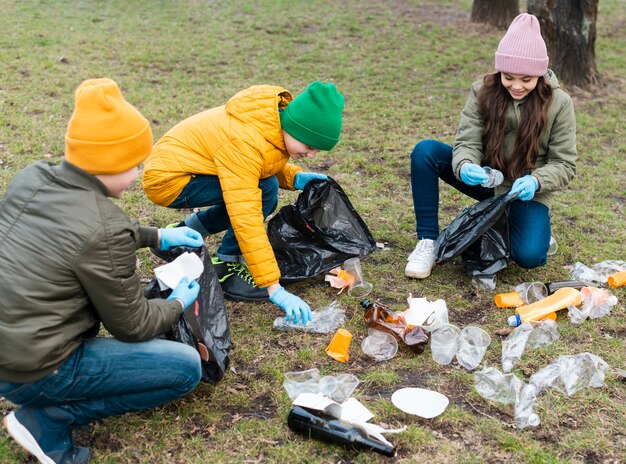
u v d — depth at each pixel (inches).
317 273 145.0
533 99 138.8
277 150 126.5
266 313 137.6
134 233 93.5
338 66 339.3
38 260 87.6
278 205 187.8
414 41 391.5
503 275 153.3
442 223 180.1
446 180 159.6
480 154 148.0
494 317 136.9
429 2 497.7
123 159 92.3
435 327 129.3
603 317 136.6
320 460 99.7
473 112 148.6
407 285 149.9
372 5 482.9
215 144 126.3
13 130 229.3
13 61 310.3
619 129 262.1
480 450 101.7
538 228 145.9
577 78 314.5
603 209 189.8
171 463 99.1
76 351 94.6
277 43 377.1
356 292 145.4
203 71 320.8
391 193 198.5
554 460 99.3
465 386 116.3
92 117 89.3
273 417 108.7
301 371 119.5
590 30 309.1
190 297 104.3
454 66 345.7
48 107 254.1
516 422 107.2
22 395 91.7
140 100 272.2
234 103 126.5
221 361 111.0
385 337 126.5
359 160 221.1
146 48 353.4
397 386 116.3
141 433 104.7
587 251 164.6
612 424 107.0
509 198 138.3
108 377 95.1
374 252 163.8
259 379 118.0
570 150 142.8
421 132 251.6
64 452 96.7
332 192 151.3
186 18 431.5
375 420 107.9
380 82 314.7
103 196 93.0
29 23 385.7
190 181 132.1
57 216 89.0
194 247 116.7
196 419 108.0
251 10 453.4
